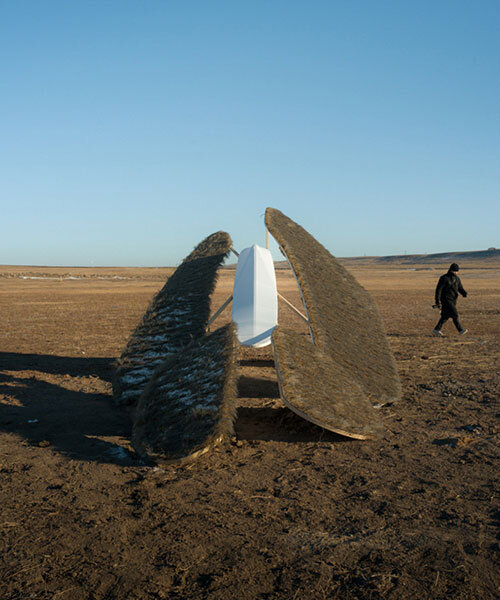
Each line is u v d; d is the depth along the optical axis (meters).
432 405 7.30
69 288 48.19
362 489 4.44
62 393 8.30
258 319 9.42
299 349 6.53
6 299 32.88
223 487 4.53
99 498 4.31
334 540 3.53
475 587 2.94
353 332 8.50
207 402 5.41
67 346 13.65
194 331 8.34
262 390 8.51
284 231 9.33
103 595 2.92
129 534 3.65
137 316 21.95
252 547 3.45
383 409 7.16
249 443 5.80
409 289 44.72
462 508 4.02
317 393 6.00
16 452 5.52
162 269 121.50
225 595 2.89
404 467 4.97
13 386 8.73
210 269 8.97
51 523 3.84
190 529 3.71
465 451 5.40
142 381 7.73
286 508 4.07
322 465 5.07
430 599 2.83
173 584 3.02
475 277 71.38
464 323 18.28
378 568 3.16
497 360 10.70
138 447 5.44
